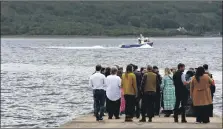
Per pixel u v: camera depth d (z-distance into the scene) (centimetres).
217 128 3212
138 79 3656
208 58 19088
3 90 8094
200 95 3428
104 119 3716
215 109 5775
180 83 3416
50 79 10131
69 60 17450
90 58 18612
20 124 4966
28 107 6150
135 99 3547
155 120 3666
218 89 7988
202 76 3409
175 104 3491
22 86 8750
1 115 5534
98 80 3578
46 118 5319
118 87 3622
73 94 7481
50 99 6931
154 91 3472
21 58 19038
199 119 3472
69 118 5291
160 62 16400
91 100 6769
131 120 3541
